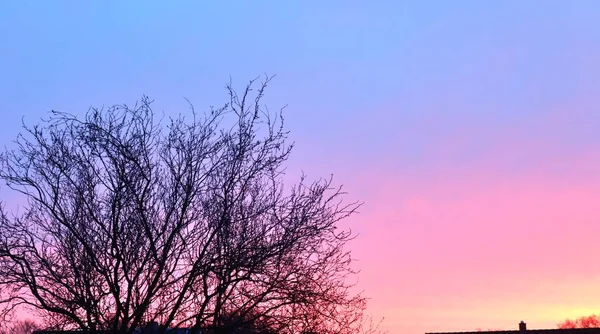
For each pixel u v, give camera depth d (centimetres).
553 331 4053
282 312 1516
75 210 1453
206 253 1488
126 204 1459
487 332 4153
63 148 1468
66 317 1462
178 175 1503
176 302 1484
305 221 1509
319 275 1529
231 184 1505
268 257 1469
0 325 1444
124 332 1429
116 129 1489
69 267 1453
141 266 1438
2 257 1430
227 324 1488
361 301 1586
